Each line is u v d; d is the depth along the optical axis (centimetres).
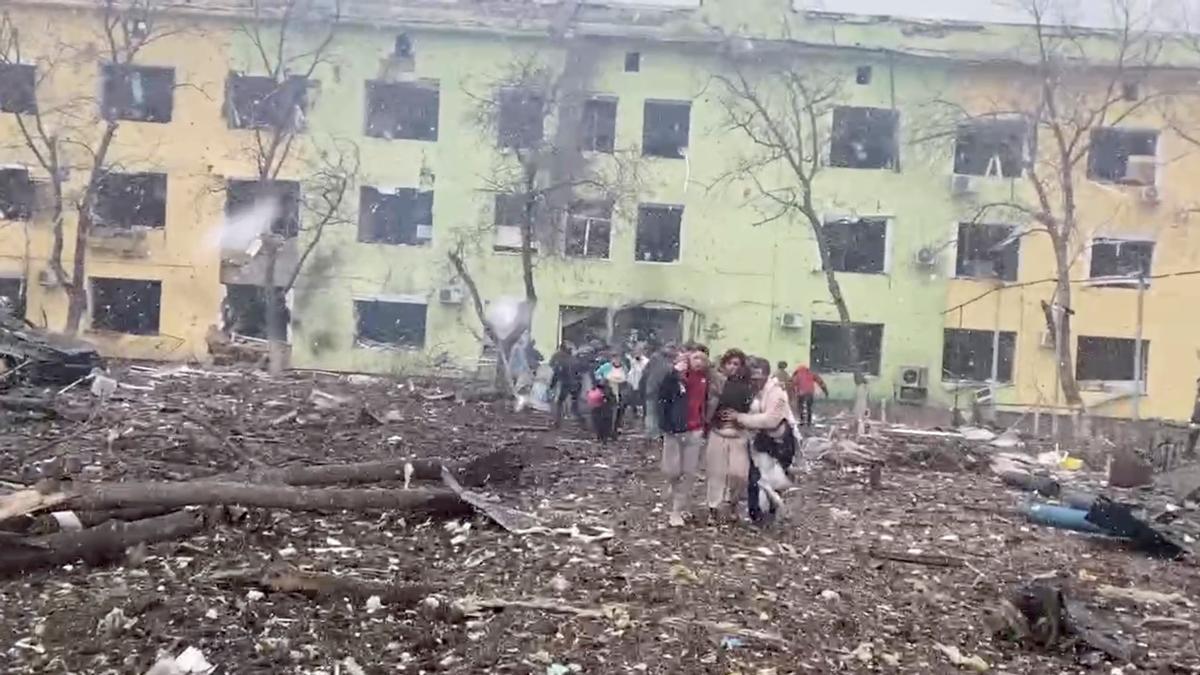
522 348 2605
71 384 1908
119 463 1093
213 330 3488
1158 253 3541
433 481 1099
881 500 1323
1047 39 3512
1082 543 1113
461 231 3516
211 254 3531
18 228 3475
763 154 3538
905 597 809
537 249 3391
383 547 856
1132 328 3531
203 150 3528
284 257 3528
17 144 3481
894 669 629
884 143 3606
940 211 3550
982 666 642
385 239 3603
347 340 3531
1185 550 1072
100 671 544
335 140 3534
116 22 3316
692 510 1107
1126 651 691
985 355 3591
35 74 3478
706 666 608
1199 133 3525
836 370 3591
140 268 3516
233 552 786
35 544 714
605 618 690
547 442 1691
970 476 1659
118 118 3519
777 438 1063
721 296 3544
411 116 3634
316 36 3516
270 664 563
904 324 3541
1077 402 3000
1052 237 3141
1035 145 3256
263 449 1291
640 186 3516
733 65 3534
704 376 1050
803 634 685
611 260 3531
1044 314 3459
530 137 3528
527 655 605
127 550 755
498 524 952
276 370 3064
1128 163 3566
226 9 3466
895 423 2756
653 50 3538
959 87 3553
